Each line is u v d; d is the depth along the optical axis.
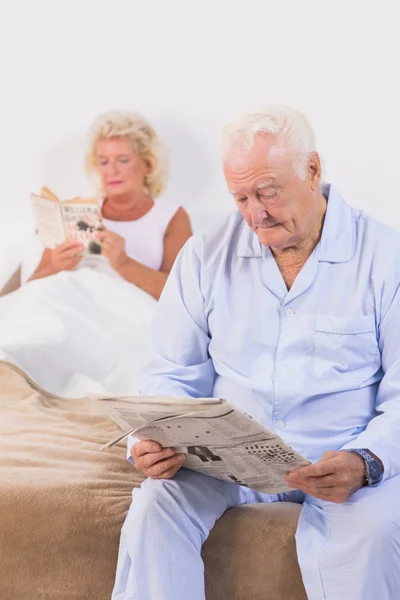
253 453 1.92
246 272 2.22
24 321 3.39
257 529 2.08
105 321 3.41
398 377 2.09
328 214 2.17
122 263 3.49
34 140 3.68
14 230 3.69
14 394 3.11
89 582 2.17
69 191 3.66
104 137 3.52
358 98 3.34
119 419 1.99
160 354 2.29
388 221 3.35
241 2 3.45
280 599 2.04
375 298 2.12
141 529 1.98
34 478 2.29
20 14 3.65
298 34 3.39
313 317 2.15
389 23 3.28
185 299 2.28
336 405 2.14
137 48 3.58
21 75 3.67
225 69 3.50
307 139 2.06
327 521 1.96
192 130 3.54
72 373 3.33
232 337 2.22
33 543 2.20
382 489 1.94
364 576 1.86
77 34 3.62
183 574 1.95
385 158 3.34
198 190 3.53
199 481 2.10
